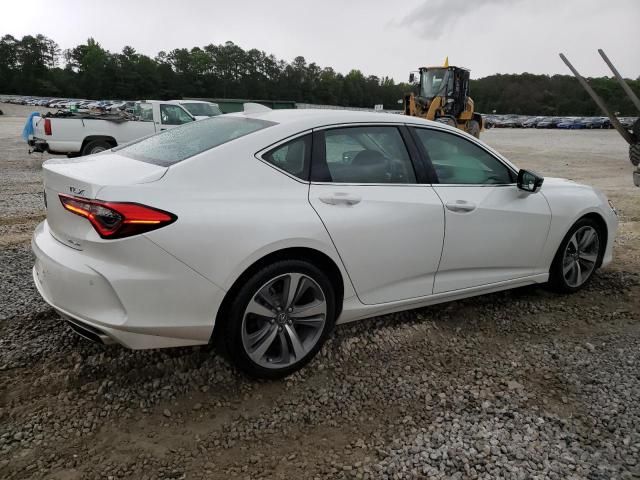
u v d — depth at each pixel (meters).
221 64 119.88
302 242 2.79
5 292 3.96
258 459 2.34
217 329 2.78
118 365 3.02
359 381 2.99
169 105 12.66
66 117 11.16
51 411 2.61
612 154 20.20
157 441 2.44
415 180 3.37
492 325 3.75
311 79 122.50
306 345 3.00
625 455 2.39
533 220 3.85
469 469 2.29
